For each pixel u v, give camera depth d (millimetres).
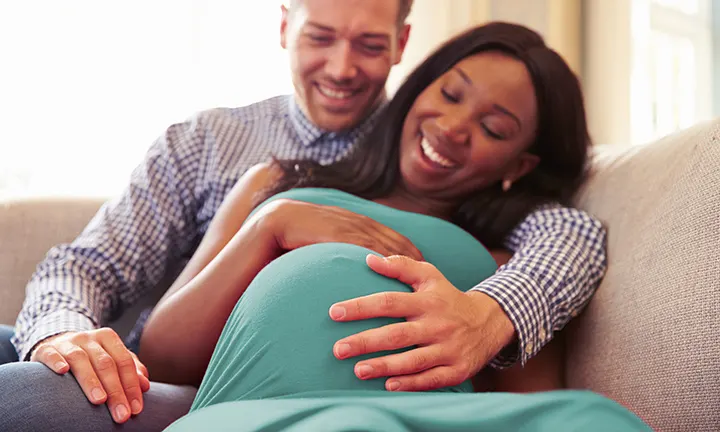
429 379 853
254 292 902
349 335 843
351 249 945
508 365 1104
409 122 1219
